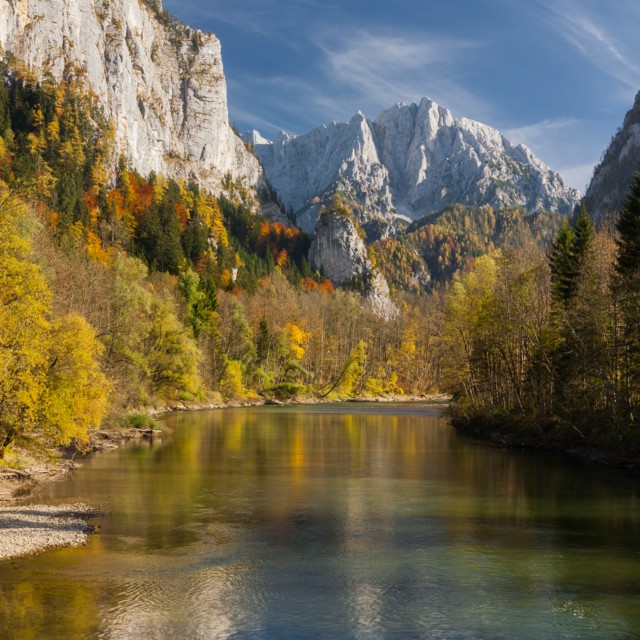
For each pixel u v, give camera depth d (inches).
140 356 3100.4
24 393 1371.8
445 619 676.7
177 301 4662.9
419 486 1475.1
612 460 1830.7
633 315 1914.4
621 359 2128.4
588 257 2516.0
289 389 5472.4
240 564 863.7
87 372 1622.8
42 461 1688.0
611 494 1380.4
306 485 1478.8
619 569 848.3
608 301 2106.3
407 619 675.4
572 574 827.4
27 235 2203.5
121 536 1002.7
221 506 1236.5
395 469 1738.4
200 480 1529.3
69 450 1963.6
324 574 823.7
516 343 2716.5
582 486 1478.8
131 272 3046.3
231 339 5064.0
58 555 893.2
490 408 2918.3
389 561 881.5
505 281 2856.8
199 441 2361.0
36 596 734.5
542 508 1234.0
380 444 2353.6
